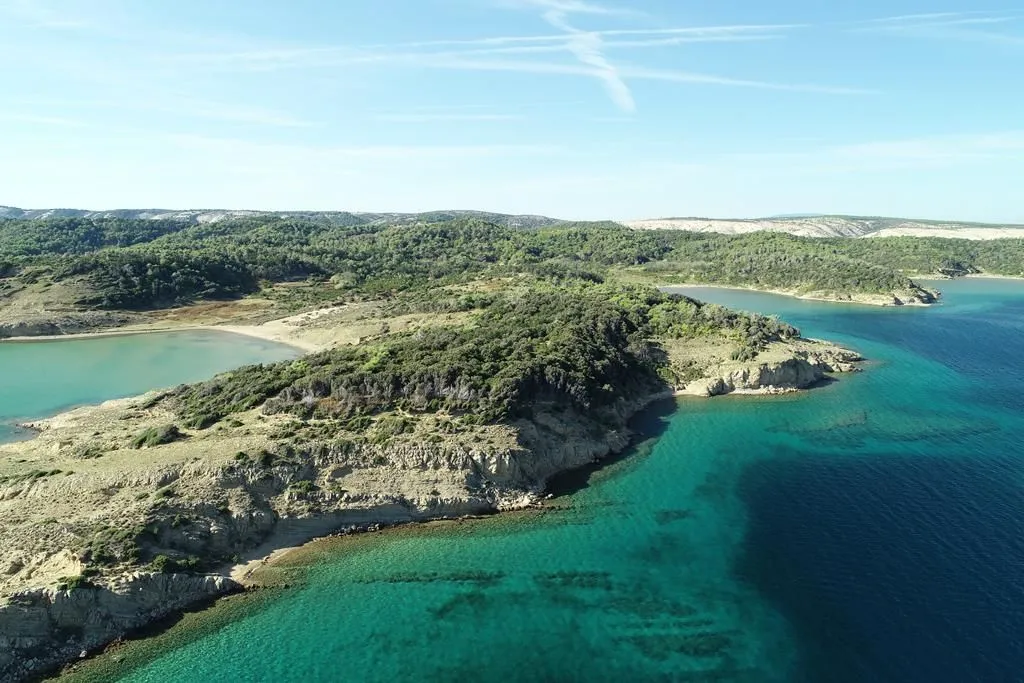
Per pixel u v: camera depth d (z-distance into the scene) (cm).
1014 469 6812
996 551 5150
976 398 9619
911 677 3891
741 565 5153
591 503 6222
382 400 7012
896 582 4806
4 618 4012
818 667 4016
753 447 7650
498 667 4066
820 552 5269
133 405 8788
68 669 4022
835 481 6625
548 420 7238
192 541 4972
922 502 6059
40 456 6738
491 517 5906
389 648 4234
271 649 4222
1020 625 4269
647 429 8275
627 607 4653
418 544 5456
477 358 7900
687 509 6100
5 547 4581
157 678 3969
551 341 9000
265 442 6116
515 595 4806
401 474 6006
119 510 5016
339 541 5462
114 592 4353
